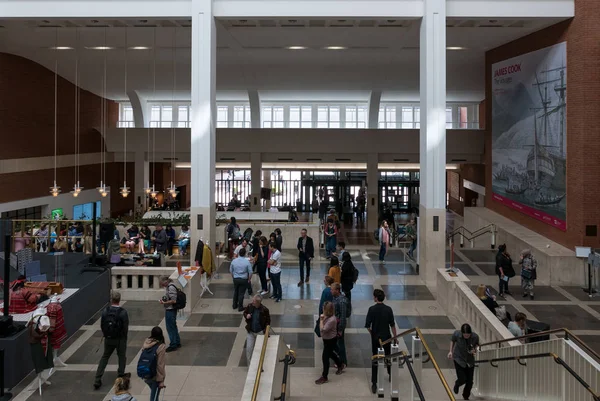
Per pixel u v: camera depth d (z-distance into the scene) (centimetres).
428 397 930
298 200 4225
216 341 1205
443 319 1376
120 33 2212
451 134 3278
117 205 3925
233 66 2883
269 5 1800
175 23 1931
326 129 3350
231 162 3453
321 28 2100
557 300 1603
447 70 2933
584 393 655
